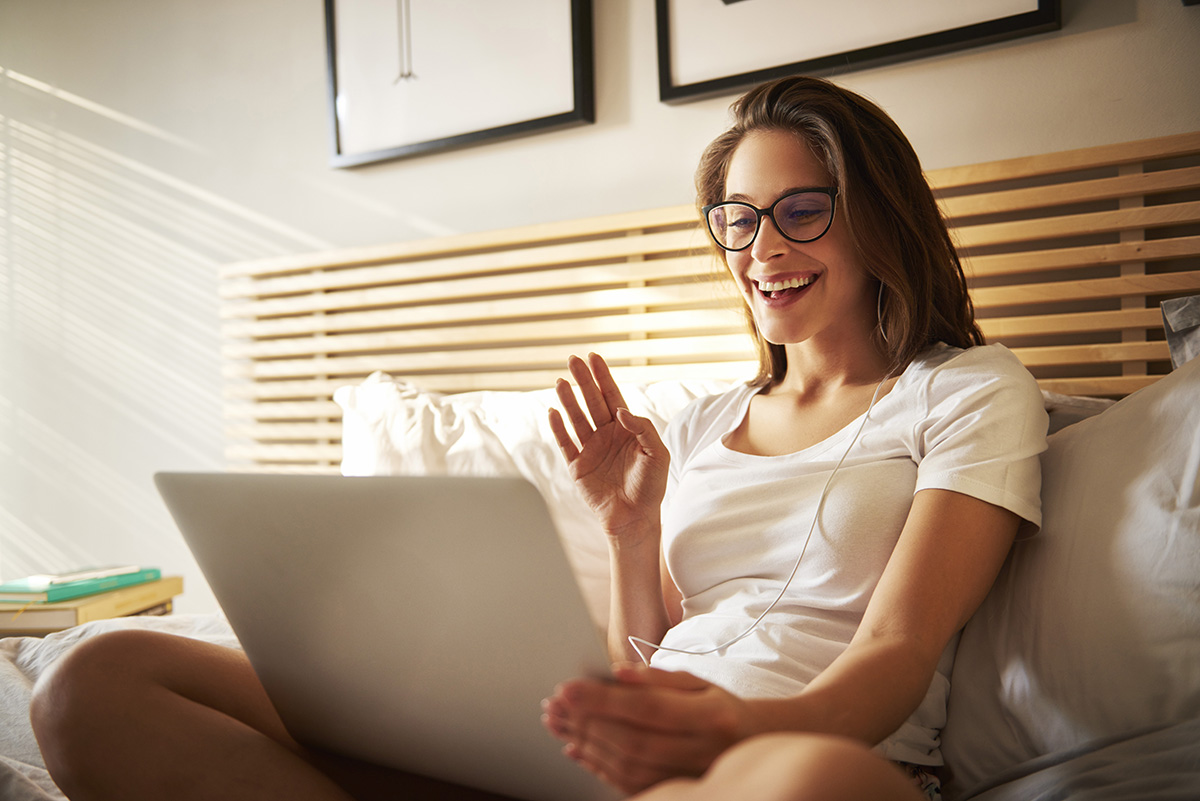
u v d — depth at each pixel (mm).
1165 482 724
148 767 676
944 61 1451
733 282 1150
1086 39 1341
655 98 1722
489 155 1925
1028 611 776
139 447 2410
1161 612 672
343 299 2053
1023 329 1343
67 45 2527
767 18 1575
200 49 2328
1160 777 574
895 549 742
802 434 954
